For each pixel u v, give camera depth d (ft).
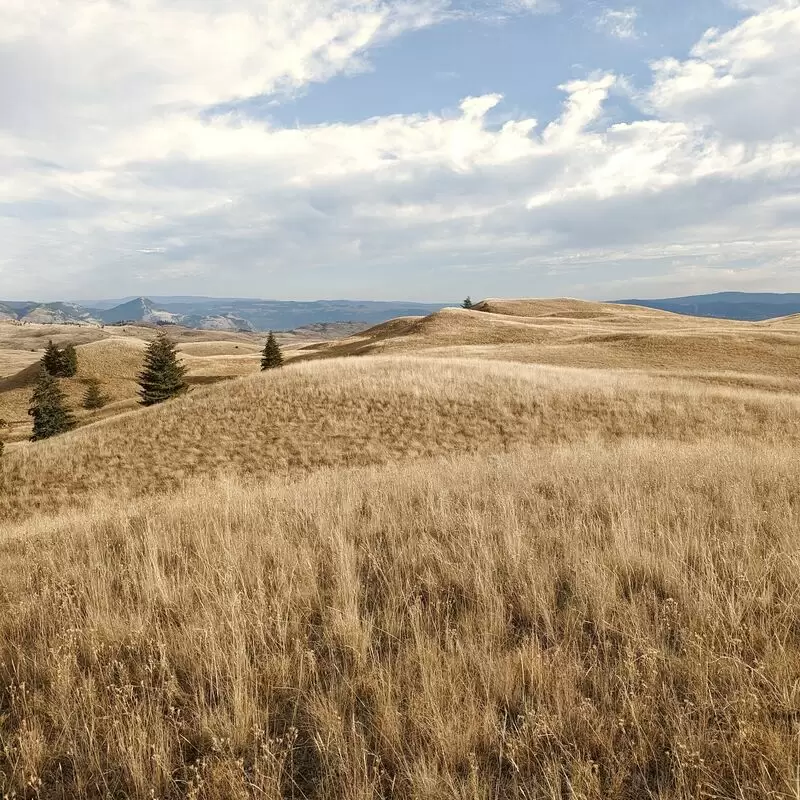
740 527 16.40
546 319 258.98
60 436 80.43
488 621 11.95
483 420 75.82
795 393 95.20
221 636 11.96
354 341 296.71
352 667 10.94
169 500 30.19
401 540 17.17
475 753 8.23
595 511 19.63
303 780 8.47
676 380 99.09
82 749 9.24
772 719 8.52
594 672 10.06
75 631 12.57
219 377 254.47
